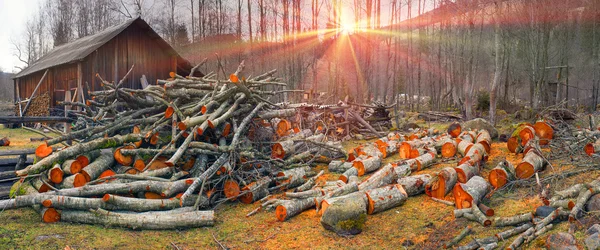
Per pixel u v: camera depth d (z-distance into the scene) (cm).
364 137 1608
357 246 561
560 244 455
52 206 614
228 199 765
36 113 1989
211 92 909
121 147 776
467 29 2678
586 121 1299
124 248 543
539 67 2348
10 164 839
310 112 1470
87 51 1574
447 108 2898
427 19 3422
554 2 2238
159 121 836
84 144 718
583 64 2717
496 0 1914
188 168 802
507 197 686
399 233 595
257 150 936
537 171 749
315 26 3061
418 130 1639
